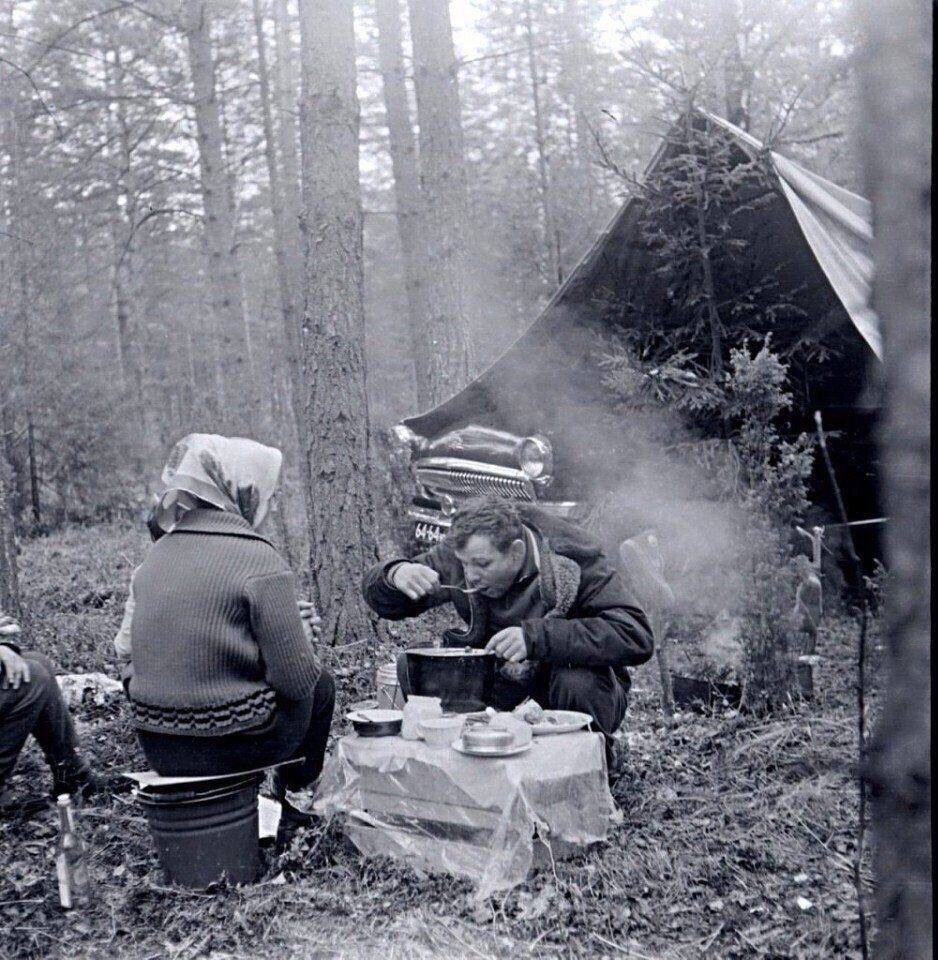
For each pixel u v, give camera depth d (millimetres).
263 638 2893
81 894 2814
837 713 4289
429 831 2990
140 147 18328
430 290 9047
